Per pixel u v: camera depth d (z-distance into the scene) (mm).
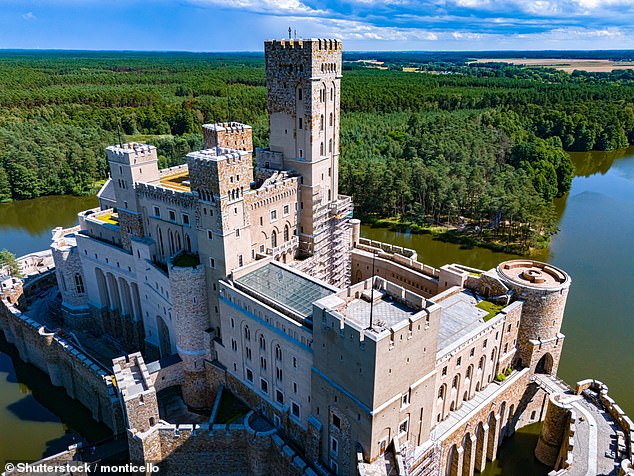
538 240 155125
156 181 94312
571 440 69500
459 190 172375
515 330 82875
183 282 80000
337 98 91375
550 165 196250
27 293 122938
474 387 77875
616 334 107250
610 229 170625
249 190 79062
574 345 103250
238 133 91625
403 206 186125
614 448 70000
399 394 60000
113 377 86438
